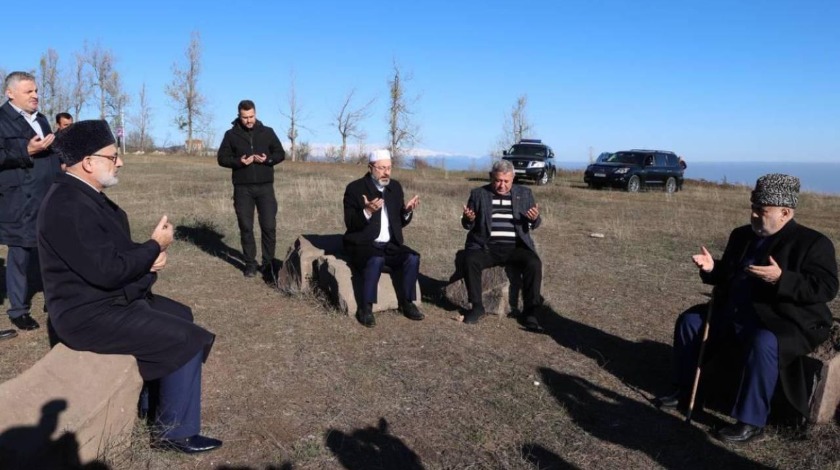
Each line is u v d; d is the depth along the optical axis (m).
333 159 43.50
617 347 5.23
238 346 4.97
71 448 2.88
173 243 8.93
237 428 3.68
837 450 3.55
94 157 3.25
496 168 5.80
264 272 7.17
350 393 4.18
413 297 5.83
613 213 14.09
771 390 3.63
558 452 3.54
